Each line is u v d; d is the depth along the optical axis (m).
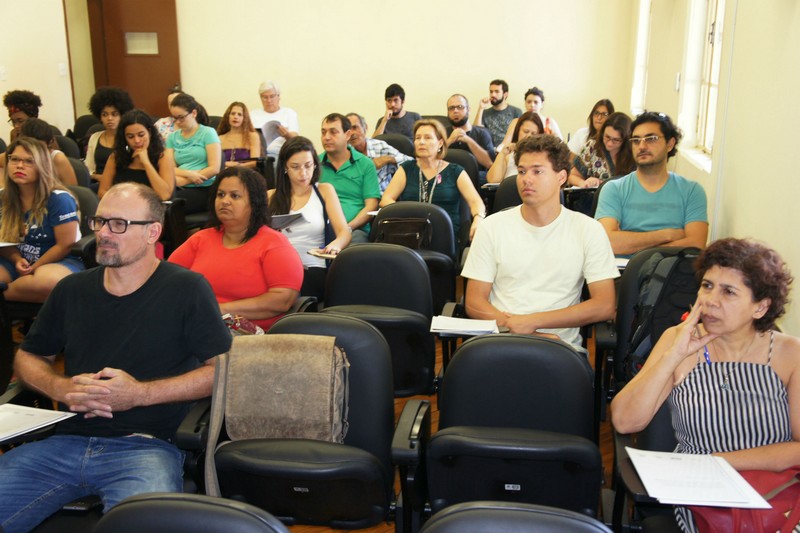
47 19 7.60
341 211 3.95
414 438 1.89
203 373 2.11
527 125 5.29
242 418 2.06
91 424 2.10
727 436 1.84
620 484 1.81
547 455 1.79
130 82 8.49
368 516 2.03
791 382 1.83
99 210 2.12
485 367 2.02
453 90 8.35
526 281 2.76
